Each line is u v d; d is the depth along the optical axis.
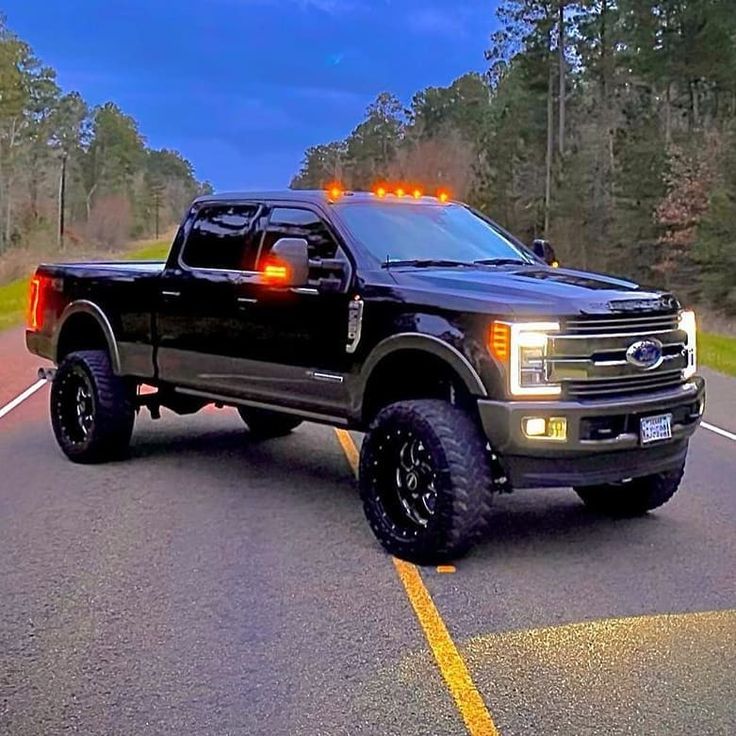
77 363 8.23
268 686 4.11
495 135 60.09
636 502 6.65
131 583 5.34
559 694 4.04
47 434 9.59
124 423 8.14
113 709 3.90
